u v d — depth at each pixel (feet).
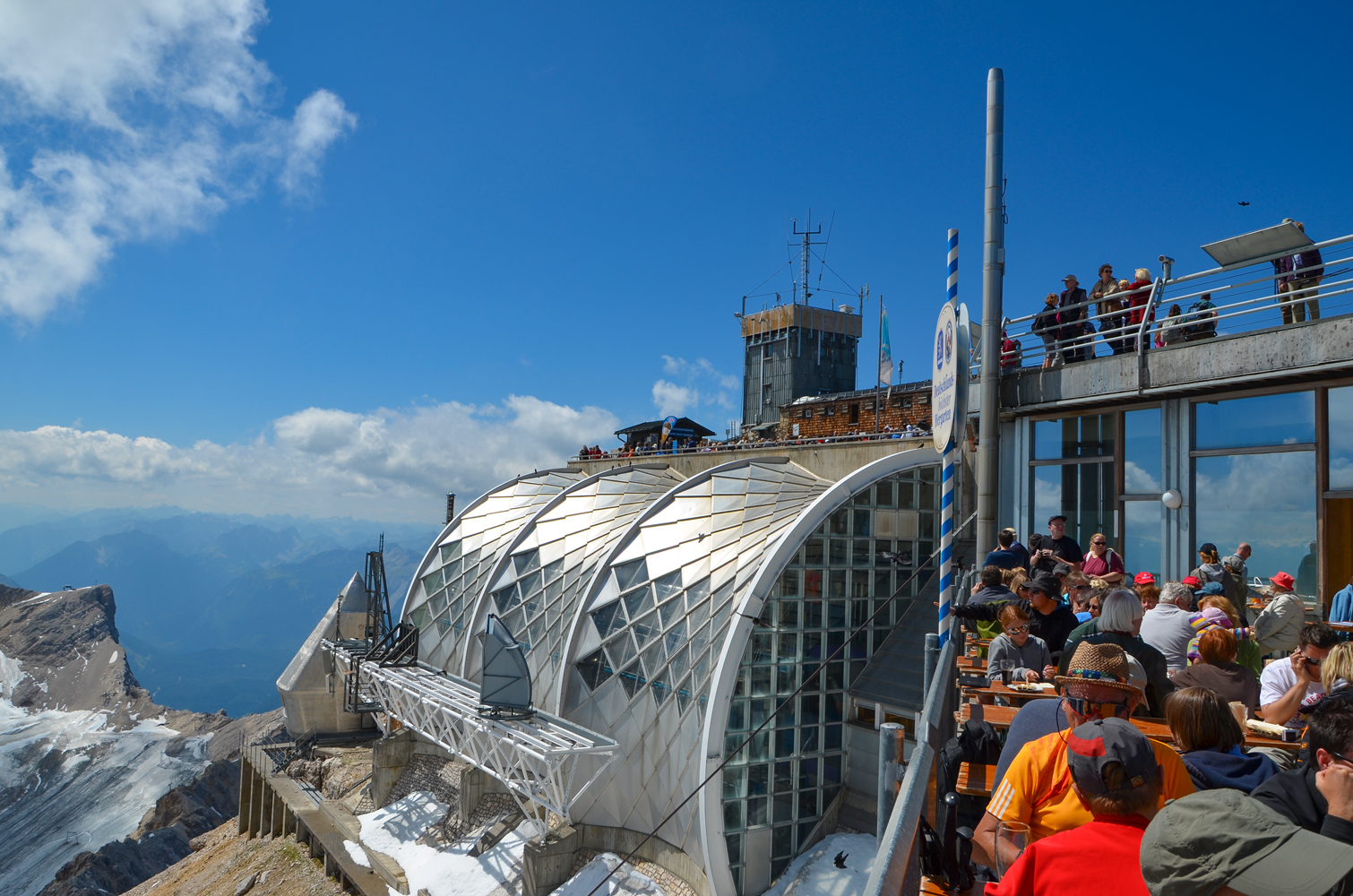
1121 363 48.47
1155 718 20.65
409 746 142.20
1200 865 7.39
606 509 134.72
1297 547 41.01
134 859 370.32
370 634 170.91
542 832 90.99
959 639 41.57
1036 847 10.93
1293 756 18.58
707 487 109.29
